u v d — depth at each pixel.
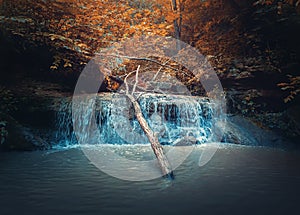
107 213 1.97
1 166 3.35
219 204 2.15
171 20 7.83
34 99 5.57
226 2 7.01
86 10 6.19
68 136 5.52
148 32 7.15
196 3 7.74
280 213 1.97
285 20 5.53
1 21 4.88
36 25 5.45
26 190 2.46
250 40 6.59
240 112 6.42
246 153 4.45
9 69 5.80
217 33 7.50
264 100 6.29
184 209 2.05
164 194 2.39
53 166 3.41
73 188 2.53
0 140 4.33
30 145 4.54
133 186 2.62
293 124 5.52
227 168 3.40
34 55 5.99
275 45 6.23
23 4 5.27
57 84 6.59
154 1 8.41
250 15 6.43
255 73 6.21
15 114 5.26
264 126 5.89
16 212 1.96
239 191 2.48
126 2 7.66
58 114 5.48
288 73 5.87
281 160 3.88
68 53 6.02
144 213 1.97
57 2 5.62
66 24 5.70
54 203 2.15
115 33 7.04
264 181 2.80
